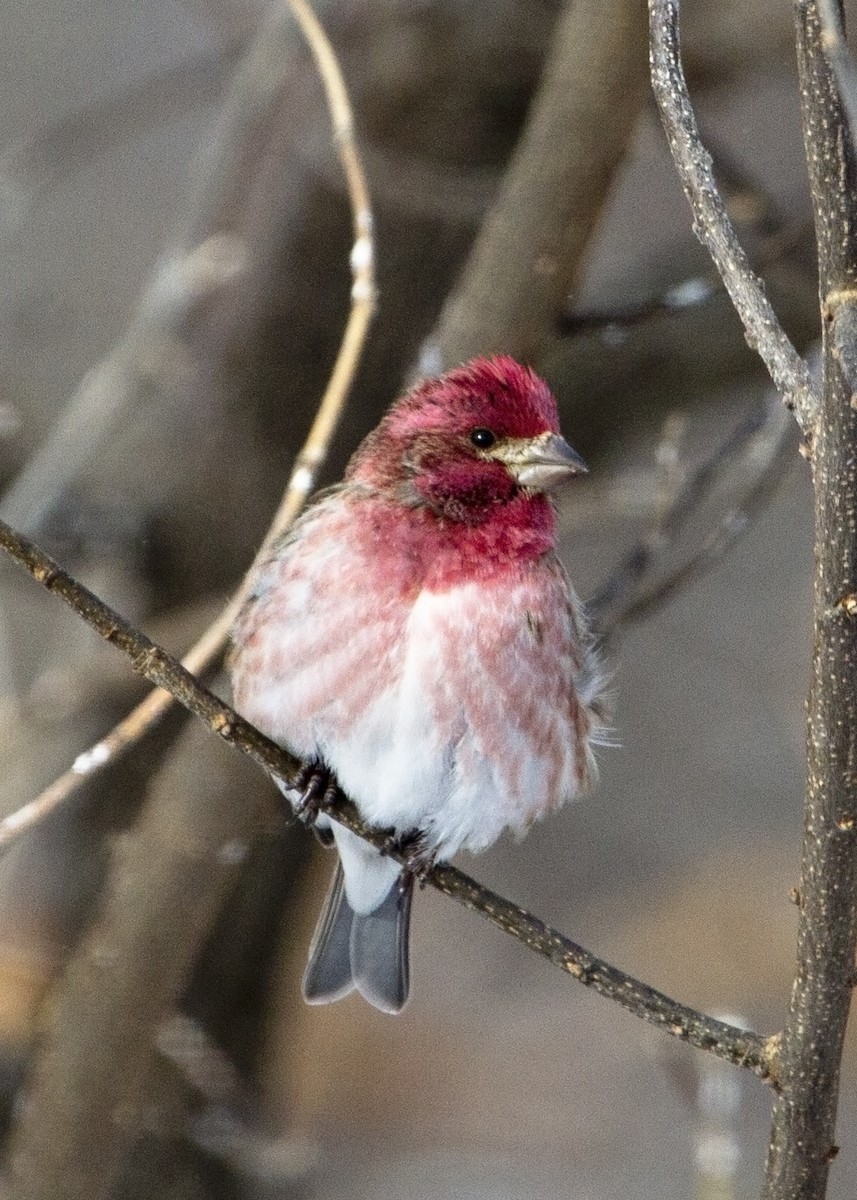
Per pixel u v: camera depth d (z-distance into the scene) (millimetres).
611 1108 14789
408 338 11586
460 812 8359
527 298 9266
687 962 15344
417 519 8305
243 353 11500
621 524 11906
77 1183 10234
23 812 7781
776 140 14555
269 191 11281
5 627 12289
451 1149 14422
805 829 6043
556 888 15992
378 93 11281
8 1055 11258
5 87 18078
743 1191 13211
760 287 5934
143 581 11602
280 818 9953
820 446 5645
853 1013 13422
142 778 11625
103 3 18516
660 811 16062
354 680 8180
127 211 16078
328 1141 14297
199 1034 11250
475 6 11172
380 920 9141
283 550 8523
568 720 8516
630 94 8969
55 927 11570
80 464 11289
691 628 15812
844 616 5727
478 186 11195
